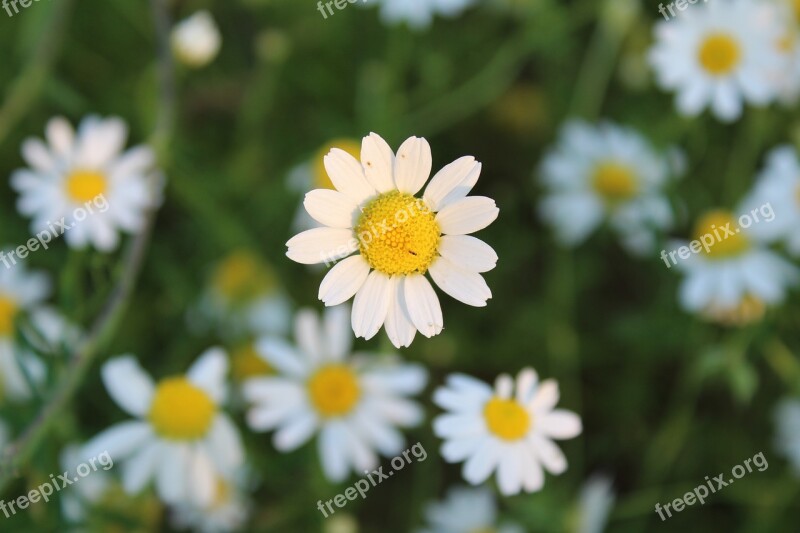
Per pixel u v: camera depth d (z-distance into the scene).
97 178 0.42
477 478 0.36
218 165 0.49
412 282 0.33
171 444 0.40
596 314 0.48
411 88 0.50
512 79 0.50
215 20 0.49
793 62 0.45
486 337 0.47
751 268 0.44
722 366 0.44
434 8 0.44
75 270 0.41
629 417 0.46
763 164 0.48
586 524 0.42
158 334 0.46
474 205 0.33
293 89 0.49
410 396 0.45
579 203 0.46
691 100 0.44
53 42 0.45
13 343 0.43
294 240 0.33
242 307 0.45
